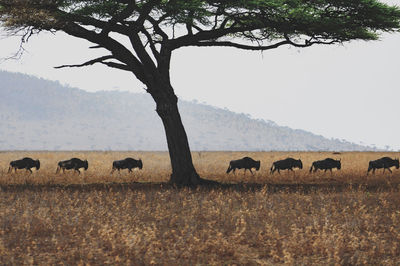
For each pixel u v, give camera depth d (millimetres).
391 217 30062
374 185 50438
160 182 53469
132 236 23703
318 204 34906
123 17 49438
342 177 58062
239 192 41562
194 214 31047
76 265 20953
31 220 27766
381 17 52969
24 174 57938
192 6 49969
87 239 24422
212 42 55438
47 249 23188
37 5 45750
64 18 48000
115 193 40156
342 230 26500
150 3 49406
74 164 58875
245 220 29344
